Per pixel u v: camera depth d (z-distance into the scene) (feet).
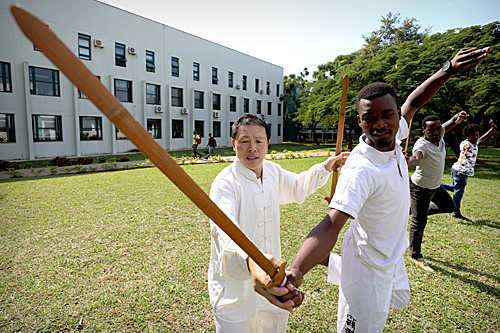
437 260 11.71
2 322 8.11
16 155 50.26
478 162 43.01
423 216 11.30
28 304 8.92
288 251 12.52
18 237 14.01
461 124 44.65
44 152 53.01
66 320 8.18
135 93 64.64
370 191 4.32
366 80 45.57
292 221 16.25
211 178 29.84
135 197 21.67
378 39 76.74
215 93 82.79
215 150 75.36
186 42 74.28
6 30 47.98
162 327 7.97
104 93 1.77
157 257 11.95
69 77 1.63
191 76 76.13
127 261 11.60
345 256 5.05
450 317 8.35
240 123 5.16
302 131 130.31
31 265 11.30
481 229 15.07
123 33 61.82
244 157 5.16
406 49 41.39
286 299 3.26
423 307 8.81
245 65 91.15
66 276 10.50
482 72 35.53
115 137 62.13
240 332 4.97
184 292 9.52
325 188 24.98
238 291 4.97
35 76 51.37
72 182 27.71
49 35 1.53
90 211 18.15
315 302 9.02
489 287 9.80
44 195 22.30
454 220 16.52
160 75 69.21
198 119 78.69
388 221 4.56
